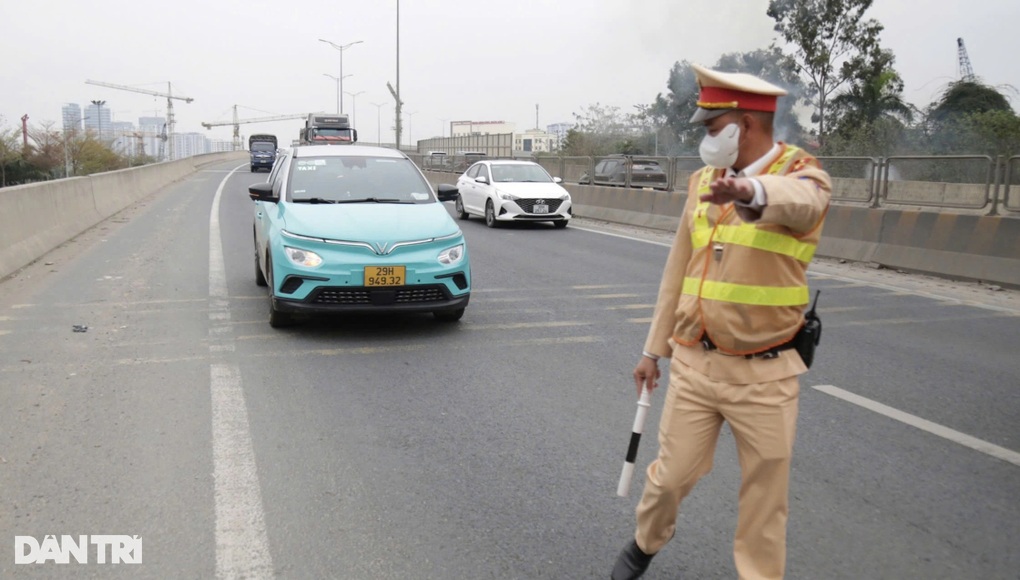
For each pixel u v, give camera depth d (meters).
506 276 10.98
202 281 10.09
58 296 9.12
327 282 7.16
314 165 8.86
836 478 4.44
